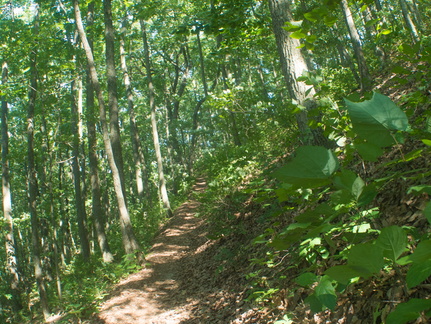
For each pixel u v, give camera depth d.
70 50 14.98
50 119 14.85
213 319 5.36
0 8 15.09
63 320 7.77
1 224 14.95
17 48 11.66
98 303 8.30
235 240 8.05
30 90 12.30
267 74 26.47
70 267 14.82
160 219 18.52
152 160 37.78
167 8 20.23
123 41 22.05
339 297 3.08
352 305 2.87
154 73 27.81
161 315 6.84
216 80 26.53
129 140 34.47
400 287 2.44
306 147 0.86
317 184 0.88
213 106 8.20
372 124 0.86
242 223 8.17
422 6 11.38
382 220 3.20
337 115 2.05
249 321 4.40
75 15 11.91
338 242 3.48
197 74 35.50
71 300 8.37
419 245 0.68
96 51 21.53
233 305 5.39
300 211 4.98
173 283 8.94
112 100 13.87
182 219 17.20
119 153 13.93
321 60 18.02
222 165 9.95
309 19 1.58
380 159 3.86
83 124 22.81
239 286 5.91
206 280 7.63
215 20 8.84
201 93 38.34
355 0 2.59
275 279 4.64
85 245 16.19
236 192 8.59
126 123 36.34
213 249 9.16
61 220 17.42
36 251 10.52
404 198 3.19
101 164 25.86
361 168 3.92
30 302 14.38
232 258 7.03
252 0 9.20
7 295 13.39
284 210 2.17
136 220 18.02
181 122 28.19
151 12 16.30
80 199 16.48
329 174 0.85
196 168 35.16
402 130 0.85
